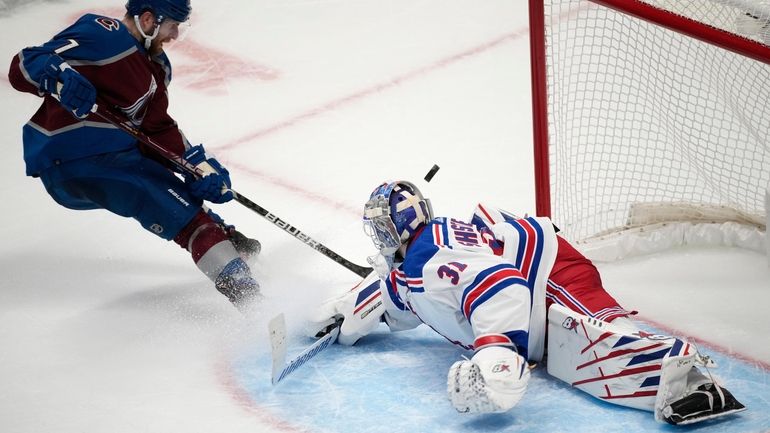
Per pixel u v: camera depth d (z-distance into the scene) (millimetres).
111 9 30797
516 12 29875
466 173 20406
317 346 13586
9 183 20688
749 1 15047
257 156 21656
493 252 12336
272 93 25172
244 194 19859
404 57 27141
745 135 19828
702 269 15922
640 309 14758
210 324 14969
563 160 18125
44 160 15086
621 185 17922
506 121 23047
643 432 11430
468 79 25641
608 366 11766
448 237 12094
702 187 18062
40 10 30828
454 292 11938
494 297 11469
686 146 19641
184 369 13664
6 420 12531
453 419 12008
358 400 12602
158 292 16125
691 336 13898
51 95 14586
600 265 16344
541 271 12414
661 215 16719
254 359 13852
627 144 20125
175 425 12289
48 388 13273
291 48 28016
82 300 15867
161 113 15664
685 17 14680
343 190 19859
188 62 27266
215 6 31297
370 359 13672
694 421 11258
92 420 12469
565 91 22500
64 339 14602
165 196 15078
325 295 15508
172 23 14867
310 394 12828
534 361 12898
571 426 11672
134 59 14773
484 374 11000
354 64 26812
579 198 17938
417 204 12344
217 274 14836
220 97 25031
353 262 16844
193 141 22531
